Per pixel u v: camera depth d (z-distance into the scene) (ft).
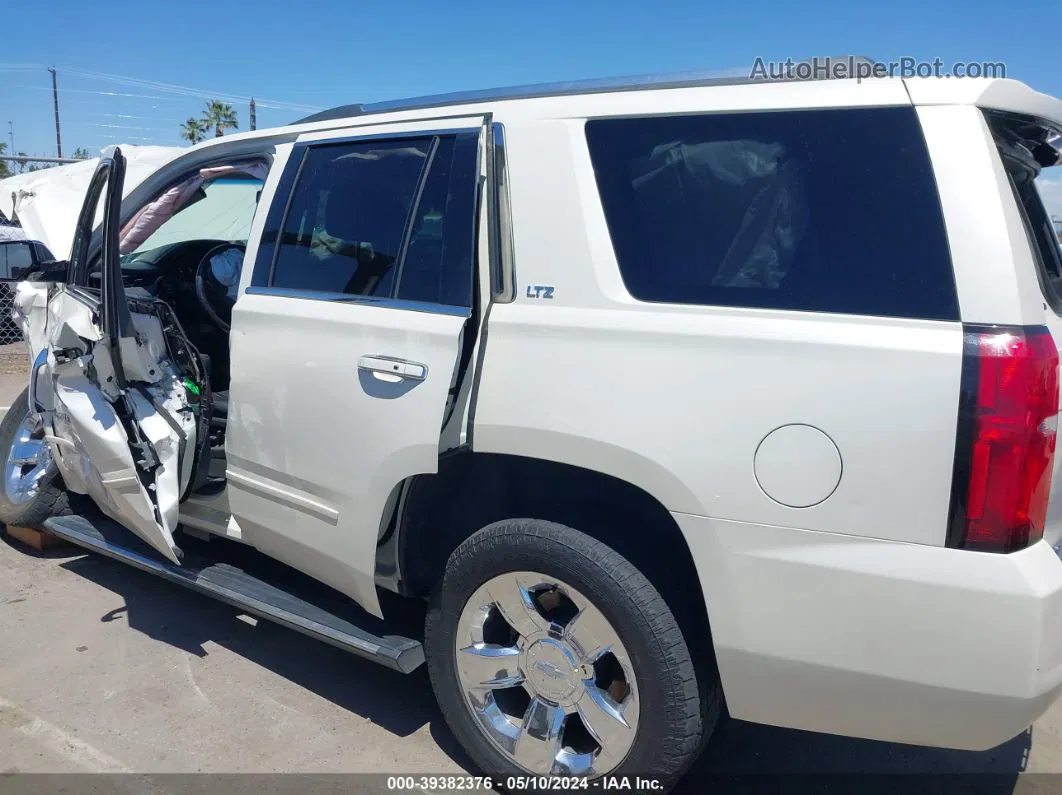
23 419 14.88
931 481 6.28
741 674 7.13
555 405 7.63
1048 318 6.84
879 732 6.90
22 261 36.37
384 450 8.57
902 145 6.77
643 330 7.36
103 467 10.94
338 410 9.04
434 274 8.66
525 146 8.33
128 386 10.98
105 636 12.06
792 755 9.66
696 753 7.69
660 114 7.79
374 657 9.07
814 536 6.63
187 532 12.17
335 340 9.16
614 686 8.10
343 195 9.75
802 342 6.72
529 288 8.07
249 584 10.80
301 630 9.75
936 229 6.54
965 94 6.68
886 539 6.42
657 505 7.73
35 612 12.75
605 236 7.81
